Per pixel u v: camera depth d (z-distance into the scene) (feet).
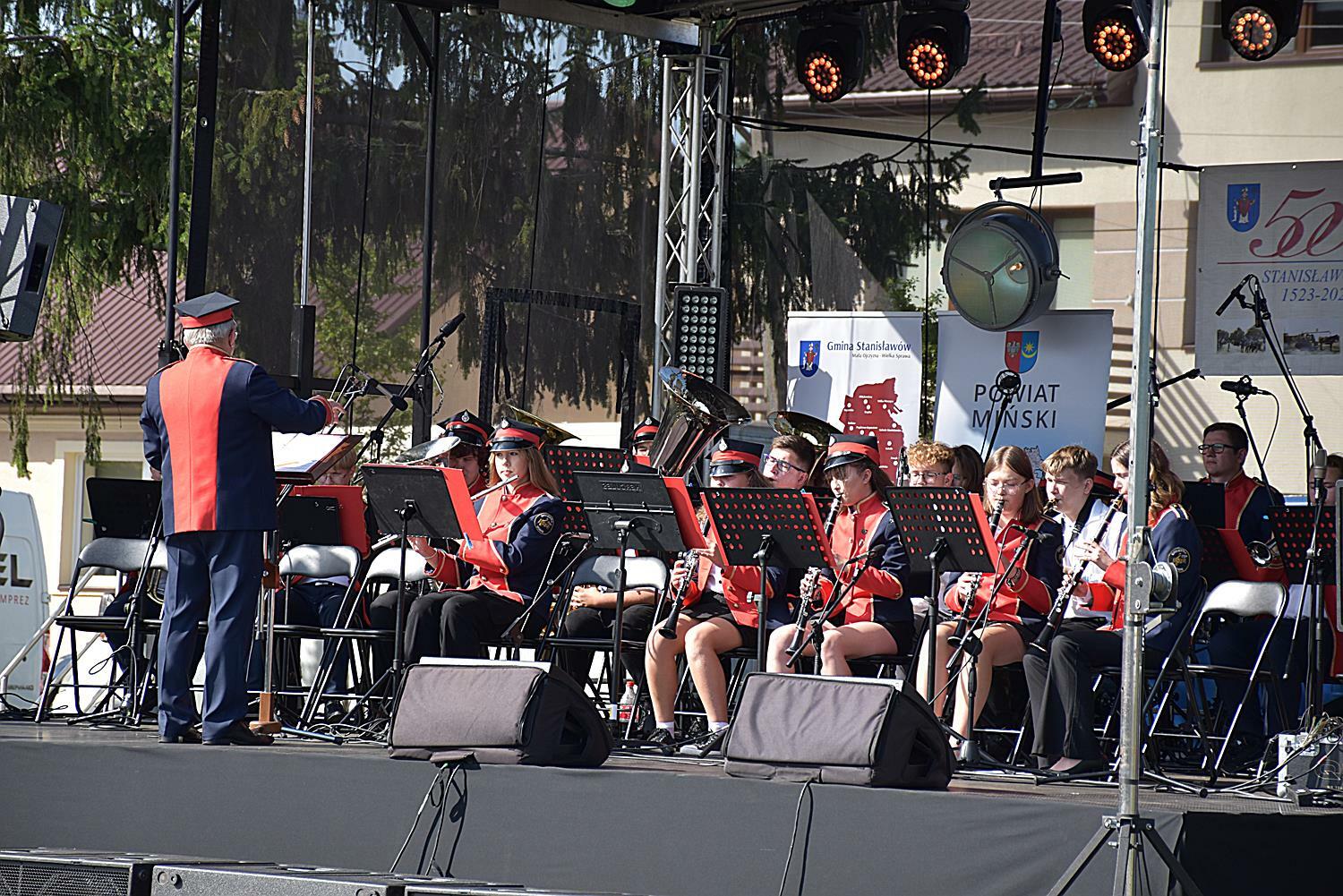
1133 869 32.40
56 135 91.09
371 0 70.69
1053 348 72.18
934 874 35.68
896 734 37.58
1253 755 56.34
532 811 39.60
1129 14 68.03
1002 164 86.74
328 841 41.52
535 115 76.54
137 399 130.62
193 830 42.86
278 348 67.36
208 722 45.96
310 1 68.18
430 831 40.55
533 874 39.34
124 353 136.36
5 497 74.08
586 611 55.77
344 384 59.36
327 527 53.83
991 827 35.29
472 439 58.59
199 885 32.94
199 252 63.67
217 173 65.21
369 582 57.62
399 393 61.11
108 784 44.04
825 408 77.36
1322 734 41.52
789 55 86.99
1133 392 34.94
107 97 91.66
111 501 57.57
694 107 76.07
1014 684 53.16
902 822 36.09
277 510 49.83
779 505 46.65
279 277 67.56
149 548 55.21
